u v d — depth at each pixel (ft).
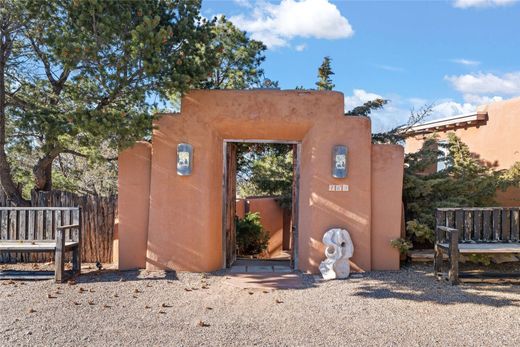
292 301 20.74
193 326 17.22
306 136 27.55
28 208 26.04
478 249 23.80
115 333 16.37
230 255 29.73
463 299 20.86
